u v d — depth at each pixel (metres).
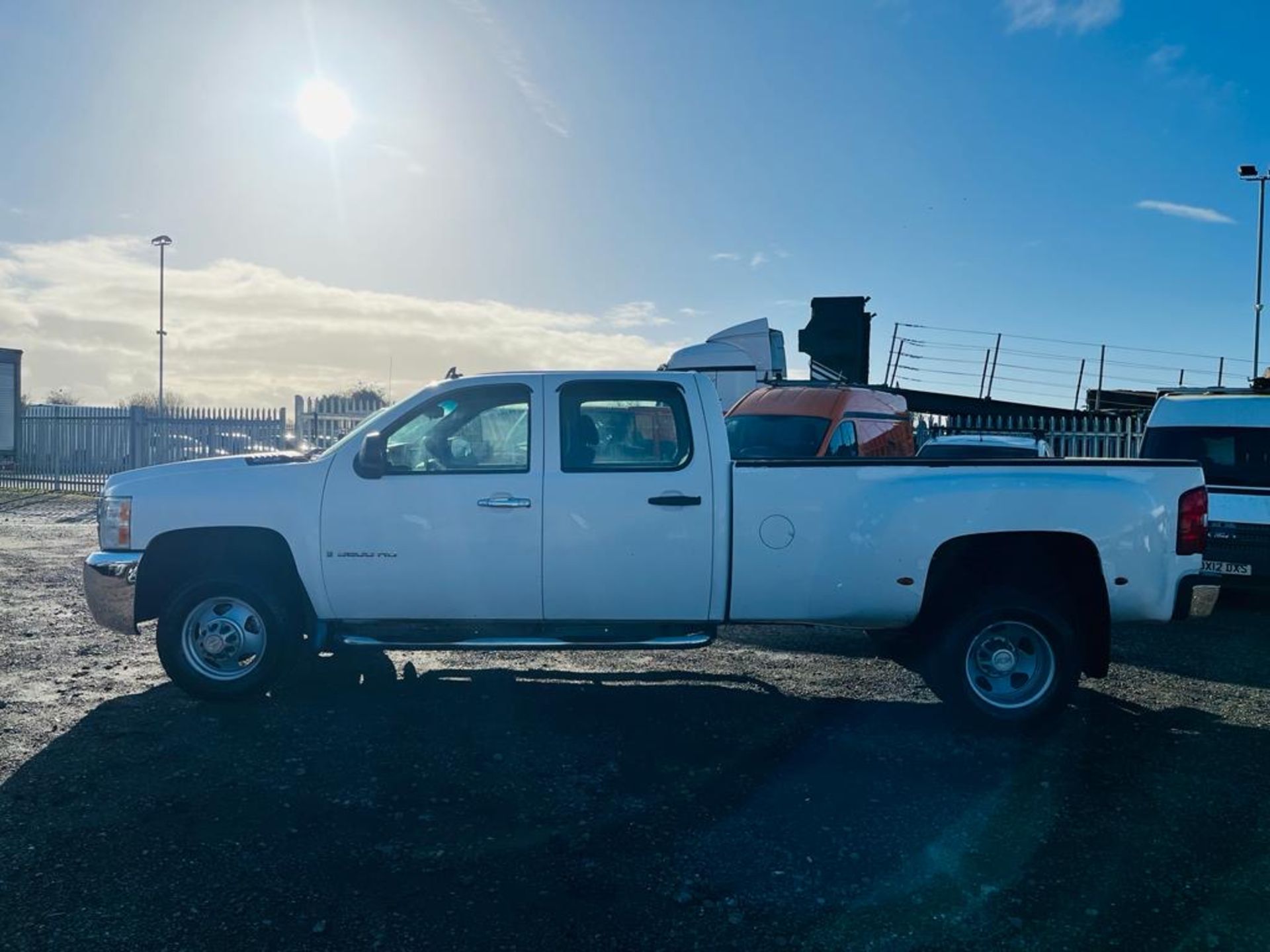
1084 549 6.42
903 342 24.17
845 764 5.72
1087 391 24.72
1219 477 11.24
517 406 6.69
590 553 6.46
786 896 4.16
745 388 18.80
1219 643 9.17
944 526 6.36
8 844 4.51
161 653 6.52
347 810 4.96
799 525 6.44
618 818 4.93
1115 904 4.12
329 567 6.55
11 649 8.06
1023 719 6.27
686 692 7.20
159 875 4.25
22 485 24.25
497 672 7.66
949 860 4.50
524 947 3.75
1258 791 5.36
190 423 21.88
